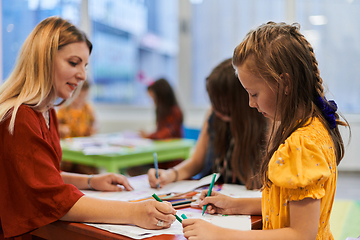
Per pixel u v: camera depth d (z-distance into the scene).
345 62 3.62
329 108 0.72
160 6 4.21
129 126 4.23
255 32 0.75
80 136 3.14
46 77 0.91
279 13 3.63
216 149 1.35
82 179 1.12
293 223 0.64
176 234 0.71
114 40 4.33
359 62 3.60
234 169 1.24
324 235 0.72
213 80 1.24
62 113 3.08
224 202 0.88
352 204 1.92
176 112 2.84
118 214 0.77
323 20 3.61
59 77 0.93
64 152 2.22
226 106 1.24
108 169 1.98
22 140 0.83
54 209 0.80
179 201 0.97
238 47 0.76
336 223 1.62
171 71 4.26
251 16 3.71
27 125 0.84
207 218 0.84
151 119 4.23
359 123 3.58
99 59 4.31
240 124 1.22
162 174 1.21
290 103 0.69
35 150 0.83
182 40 4.03
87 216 0.78
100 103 4.40
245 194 1.05
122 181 1.10
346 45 3.62
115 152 2.06
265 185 0.72
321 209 0.67
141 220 0.75
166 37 4.23
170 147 2.31
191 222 0.69
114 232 0.72
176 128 2.80
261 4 3.67
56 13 3.54
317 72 0.74
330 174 0.64
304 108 0.69
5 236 0.82
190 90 4.07
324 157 0.65
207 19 3.91
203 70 3.99
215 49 3.90
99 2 4.17
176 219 0.81
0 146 0.84
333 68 3.64
